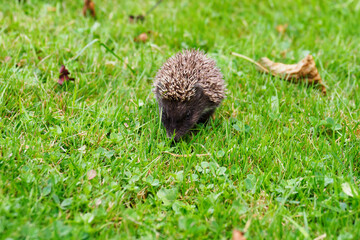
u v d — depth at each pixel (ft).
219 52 4.42
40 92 3.98
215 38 4.59
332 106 4.08
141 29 4.57
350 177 3.65
